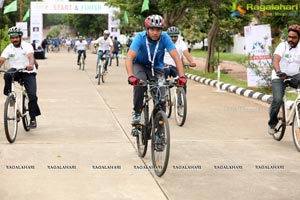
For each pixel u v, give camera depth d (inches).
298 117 299.1
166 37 264.2
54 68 1051.9
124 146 309.9
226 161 276.1
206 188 227.3
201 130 367.2
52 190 222.1
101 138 332.5
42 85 677.9
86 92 598.2
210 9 871.1
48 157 279.7
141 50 265.0
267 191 223.9
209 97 563.2
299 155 292.7
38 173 248.1
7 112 305.6
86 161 272.1
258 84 589.9
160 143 242.4
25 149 298.2
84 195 215.8
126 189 224.5
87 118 410.6
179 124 384.5
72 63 1250.0
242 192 222.1
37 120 398.0
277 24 630.5
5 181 234.8
